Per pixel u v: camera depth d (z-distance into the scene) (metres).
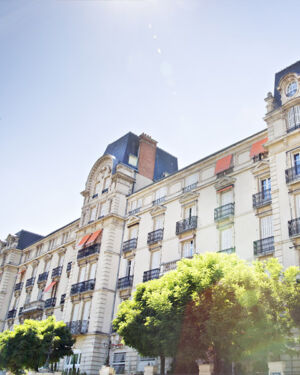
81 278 39.59
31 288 53.16
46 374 28.92
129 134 46.09
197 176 33.41
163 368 21.45
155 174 45.47
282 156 26.03
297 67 28.61
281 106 27.25
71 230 50.19
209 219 30.17
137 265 35.06
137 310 22.84
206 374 18.14
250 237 26.44
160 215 35.25
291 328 18.89
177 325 19.39
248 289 18.16
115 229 38.56
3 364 30.34
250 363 21.67
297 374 19.88
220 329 17.64
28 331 30.31
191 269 20.83
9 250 61.38
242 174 29.25
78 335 35.28
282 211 24.42
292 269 18.80
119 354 32.19
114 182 41.66
